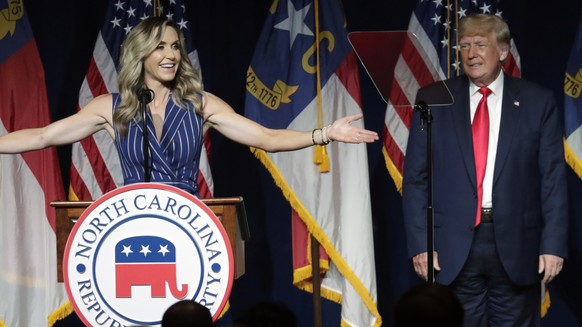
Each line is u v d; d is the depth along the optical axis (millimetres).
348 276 21094
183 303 9133
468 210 15883
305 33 21422
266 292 23438
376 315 21328
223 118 14117
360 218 21219
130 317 12141
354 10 23219
